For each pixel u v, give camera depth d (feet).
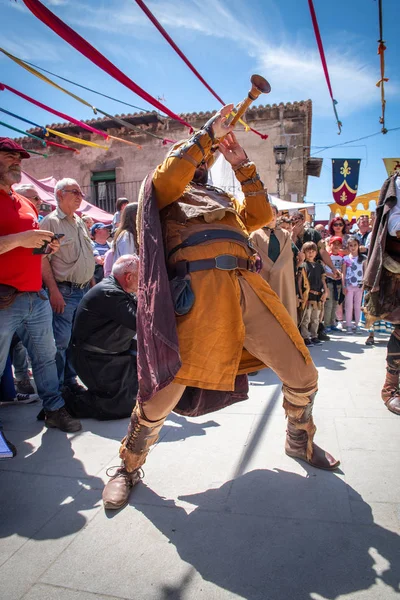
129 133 52.47
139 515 7.30
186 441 9.94
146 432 7.58
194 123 50.96
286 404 8.30
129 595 5.64
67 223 13.46
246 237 7.42
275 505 7.38
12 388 13.43
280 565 6.02
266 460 8.89
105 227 21.26
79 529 7.02
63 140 54.03
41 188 32.65
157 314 6.40
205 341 6.71
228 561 6.15
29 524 7.22
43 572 6.11
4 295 9.61
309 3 9.12
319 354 18.99
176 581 5.83
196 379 6.77
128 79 12.19
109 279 11.55
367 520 6.88
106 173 53.93
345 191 43.06
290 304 15.11
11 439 10.68
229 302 6.84
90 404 11.76
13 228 9.70
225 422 10.93
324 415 11.18
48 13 9.16
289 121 48.32
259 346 7.55
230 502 7.54
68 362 13.80
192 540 6.63
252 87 6.40
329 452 9.12
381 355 18.48
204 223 6.93
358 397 12.57
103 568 6.14
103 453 9.74
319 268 21.54
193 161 6.44
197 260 6.73
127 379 11.74
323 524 6.83
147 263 6.68
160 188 6.61
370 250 11.41
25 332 10.80
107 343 11.41
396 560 6.01
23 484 8.50
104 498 7.52
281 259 15.02
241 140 49.11
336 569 5.90
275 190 48.67
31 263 10.02
